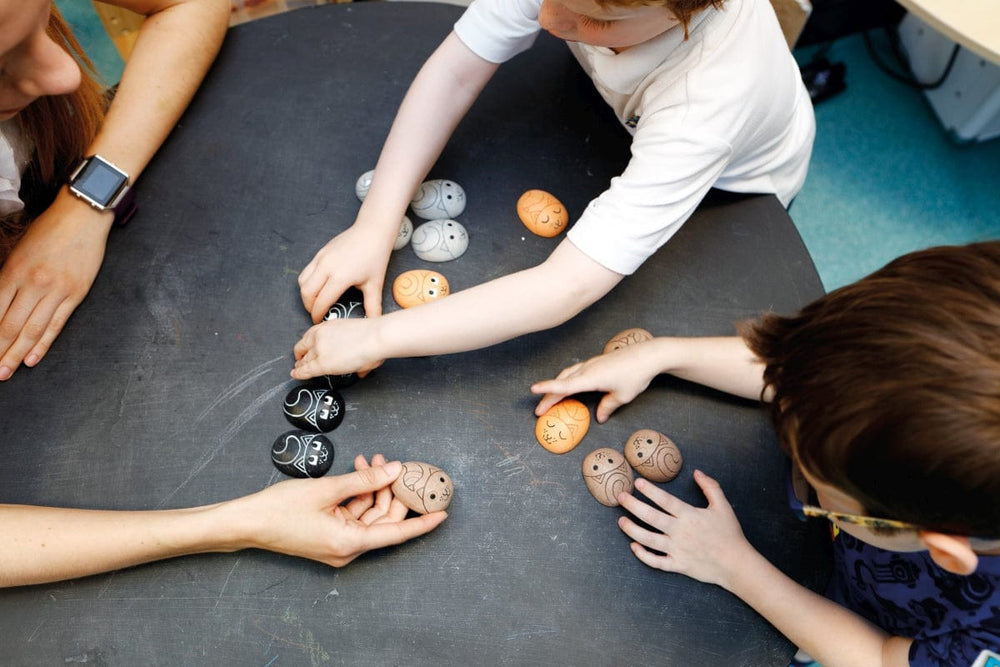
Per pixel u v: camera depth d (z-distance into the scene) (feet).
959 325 1.47
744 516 2.40
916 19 5.61
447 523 2.32
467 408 2.51
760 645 2.22
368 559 2.26
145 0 2.99
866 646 2.15
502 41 2.71
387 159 2.74
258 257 2.74
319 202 2.86
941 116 5.63
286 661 2.12
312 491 2.23
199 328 2.60
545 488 2.39
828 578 2.33
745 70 2.28
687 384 2.59
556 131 3.07
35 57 1.92
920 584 2.15
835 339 1.62
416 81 2.82
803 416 1.68
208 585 2.21
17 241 2.71
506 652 2.15
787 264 2.81
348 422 2.47
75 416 2.43
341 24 3.32
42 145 2.69
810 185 5.45
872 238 5.27
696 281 2.77
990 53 2.79
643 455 2.42
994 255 1.58
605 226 2.33
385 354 2.40
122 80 2.94
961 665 2.00
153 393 2.48
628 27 2.08
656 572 2.29
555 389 2.42
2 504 2.22
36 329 2.52
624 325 2.68
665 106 2.30
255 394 2.49
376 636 2.16
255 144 2.97
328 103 3.09
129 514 2.19
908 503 1.62
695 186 2.33
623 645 2.18
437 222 2.79
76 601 2.18
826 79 5.69
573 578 2.26
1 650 2.11
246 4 4.56
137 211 2.81
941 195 5.40
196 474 2.36
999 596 1.94
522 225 2.85
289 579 2.23
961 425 1.44
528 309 2.39
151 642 2.13
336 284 2.57
